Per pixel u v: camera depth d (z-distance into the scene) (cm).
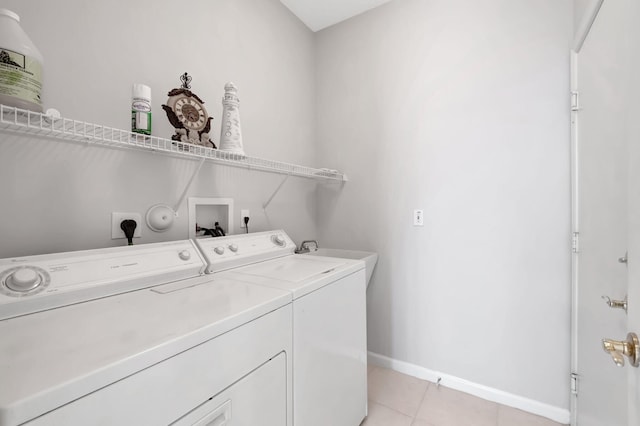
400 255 203
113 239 116
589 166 119
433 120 189
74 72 105
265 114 193
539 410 156
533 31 157
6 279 76
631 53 56
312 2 208
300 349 102
